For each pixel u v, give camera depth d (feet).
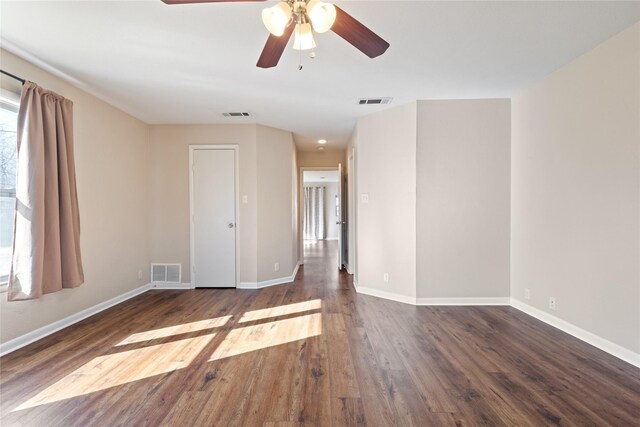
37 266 8.71
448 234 12.74
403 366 7.80
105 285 12.50
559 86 9.98
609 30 7.86
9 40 8.08
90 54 8.80
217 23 7.39
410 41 8.24
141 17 7.15
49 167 9.27
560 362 7.97
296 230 20.94
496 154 12.61
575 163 9.41
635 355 7.77
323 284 16.67
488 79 10.69
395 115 13.32
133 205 14.46
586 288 9.10
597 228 8.72
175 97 12.09
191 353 8.52
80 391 6.73
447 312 11.87
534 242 11.25
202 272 15.89
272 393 6.68
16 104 8.93
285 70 9.84
